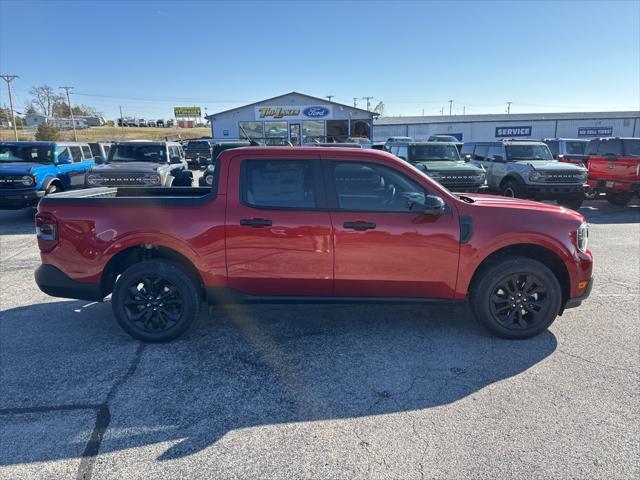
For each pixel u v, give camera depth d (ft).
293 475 8.01
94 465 8.27
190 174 42.63
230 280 12.98
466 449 8.64
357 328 14.35
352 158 12.74
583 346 13.00
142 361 12.23
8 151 37.32
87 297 13.29
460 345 13.12
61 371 11.68
